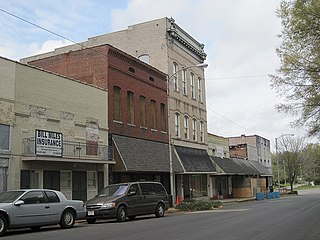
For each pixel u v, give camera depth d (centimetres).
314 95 1942
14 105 2077
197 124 4316
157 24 3844
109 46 2880
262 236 1289
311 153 7594
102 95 2770
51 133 2186
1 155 1967
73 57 2978
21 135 2097
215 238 1238
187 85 4153
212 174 4525
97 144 2645
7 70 2058
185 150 3909
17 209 1446
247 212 2459
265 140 7525
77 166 2448
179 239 1216
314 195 5784
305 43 1698
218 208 3084
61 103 2400
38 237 1316
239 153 6300
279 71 1858
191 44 4297
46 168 2217
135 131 3109
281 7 1788
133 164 2836
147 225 1695
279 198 5175
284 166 7625
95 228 1619
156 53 3806
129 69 3128
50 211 1572
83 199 2466
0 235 1382
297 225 1639
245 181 5581
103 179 2664
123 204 1972
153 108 3441
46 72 2312
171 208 2917
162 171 3203
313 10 1583
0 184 1952
